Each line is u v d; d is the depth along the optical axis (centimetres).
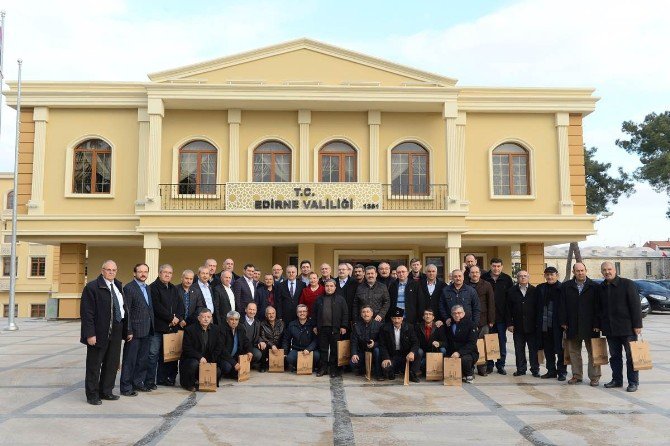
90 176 1839
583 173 1878
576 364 862
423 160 1873
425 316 900
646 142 3125
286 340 984
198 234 1691
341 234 1714
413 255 1981
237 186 1711
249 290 1011
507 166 1894
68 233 1755
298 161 1836
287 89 1731
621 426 625
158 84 1705
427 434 597
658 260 4959
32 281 3762
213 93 1723
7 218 3638
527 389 825
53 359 1083
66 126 1834
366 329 914
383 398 766
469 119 1884
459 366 850
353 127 1862
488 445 560
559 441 572
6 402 737
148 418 662
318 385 854
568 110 1869
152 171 1703
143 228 1662
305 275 1077
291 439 581
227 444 564
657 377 913
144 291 802
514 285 955
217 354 854
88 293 728
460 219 1702
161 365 859
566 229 1820
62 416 668
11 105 1784
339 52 1853
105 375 746
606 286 834
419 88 1747
